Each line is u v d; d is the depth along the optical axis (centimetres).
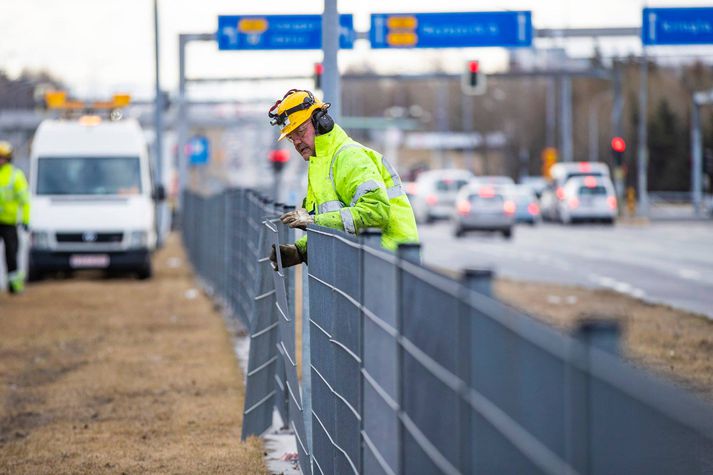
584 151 14600
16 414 1412
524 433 377
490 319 416
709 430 328
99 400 1500
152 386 1584
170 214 7675
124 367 1764
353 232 956
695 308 2511
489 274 448
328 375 854
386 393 619
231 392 1519
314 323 941
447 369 483
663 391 309
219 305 2641
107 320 2411
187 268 4181
